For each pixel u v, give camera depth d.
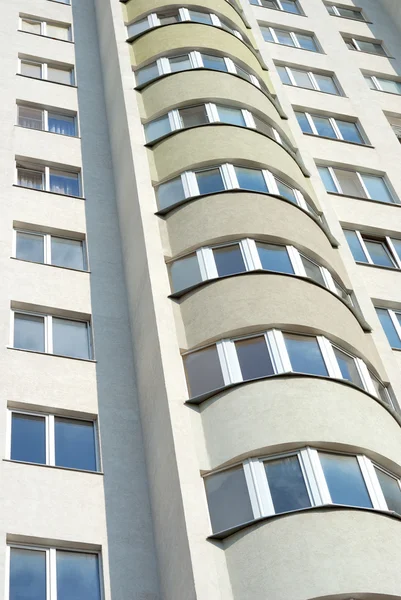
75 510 16.44
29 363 18.89
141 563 15.99
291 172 23.69
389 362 20.22
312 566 14.03
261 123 25.27
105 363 19.58
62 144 25.56
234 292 18.59
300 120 29.83
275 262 19.83
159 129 24.17
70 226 22.88
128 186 22.95
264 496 15.19
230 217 20.45
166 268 19.94
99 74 29.30
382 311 23.20
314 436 15.92
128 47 27.80
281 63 32.78
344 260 23.05
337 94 32.31
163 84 25.39
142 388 18.77
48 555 15.77
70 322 20.62
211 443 16.31
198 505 15.29
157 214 21.33
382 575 14.12
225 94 24.89
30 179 24.31
